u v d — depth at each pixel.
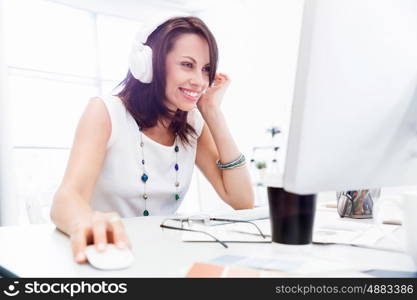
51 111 3.87
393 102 0.47
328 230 0.69
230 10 4.26
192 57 1.10
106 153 1.07
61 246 0.60
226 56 4.28
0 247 0.59
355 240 0.59
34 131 3.75
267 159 3.71
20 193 3.40
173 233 0.68
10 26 3.56
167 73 1.10
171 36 1.08
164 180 1.15
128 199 1.10
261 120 3.89
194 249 0.55
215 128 1.23
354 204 0.86
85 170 0.84
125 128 1.09
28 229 0.77
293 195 0.50
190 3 4.46
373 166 0.48
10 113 3.19
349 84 0.42
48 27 3.86
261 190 3.32
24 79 3.72
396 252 0.52
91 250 0.47
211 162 1.29
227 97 4.21
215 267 0.44
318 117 0.41
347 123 0.43
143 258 0.50
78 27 4.06
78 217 0.63
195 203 4.59
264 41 3.88
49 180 3.73
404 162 0.52
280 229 0.51
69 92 4.00
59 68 3.93
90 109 1.03
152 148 1.13
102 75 4.18
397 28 0.46
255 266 0.44
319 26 0.40
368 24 0.43
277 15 3.76
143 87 1.13
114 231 0.50
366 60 0.44
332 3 0.40
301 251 0.51
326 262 0.46
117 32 4.30
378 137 0.48
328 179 0.44
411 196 0.45
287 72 3.66
